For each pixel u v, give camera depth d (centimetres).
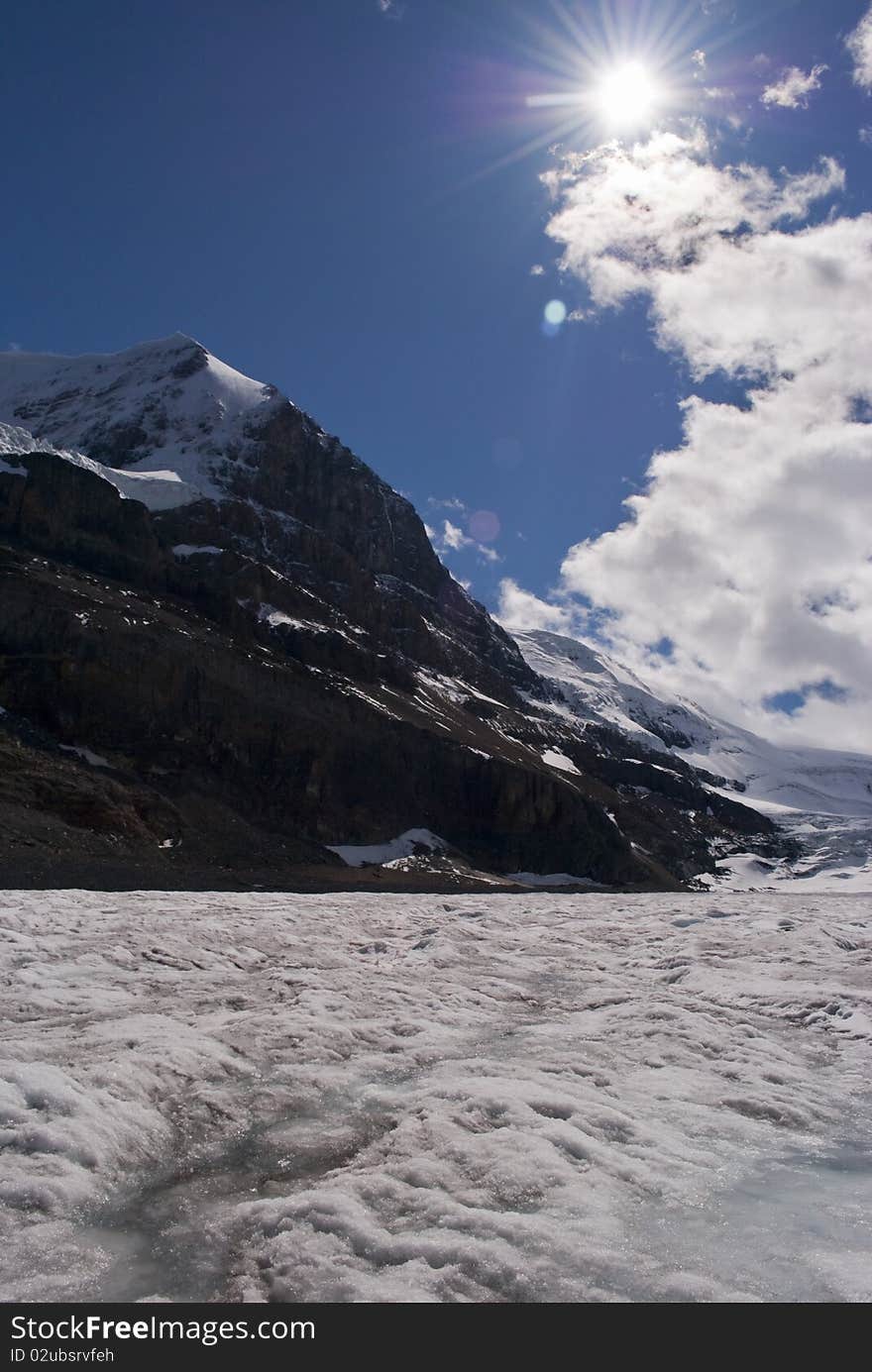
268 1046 737
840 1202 507
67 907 1437
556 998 1031
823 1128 634
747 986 1076
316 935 1349
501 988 1064
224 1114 598
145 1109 586
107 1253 427
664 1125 617
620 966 1245
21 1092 571
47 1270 408
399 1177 511
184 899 1733
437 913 1741
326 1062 716
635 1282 409
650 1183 516
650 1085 704
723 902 2223
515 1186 500
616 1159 545
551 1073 713
